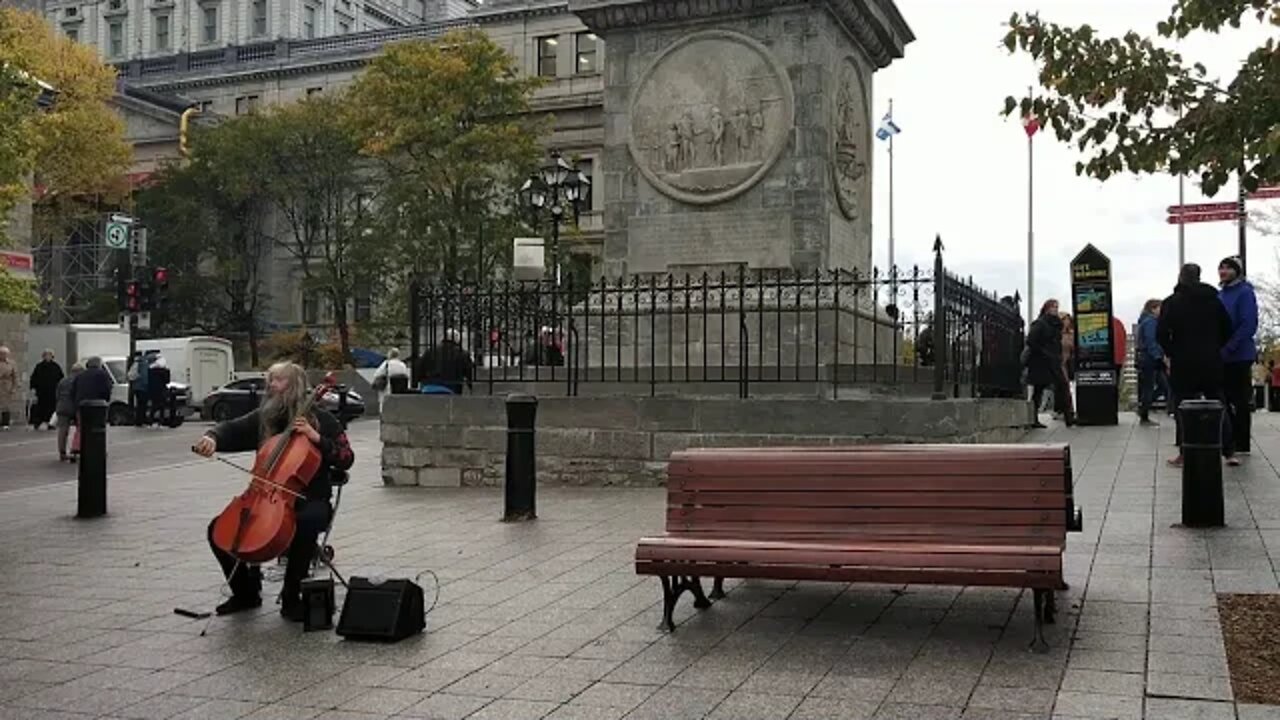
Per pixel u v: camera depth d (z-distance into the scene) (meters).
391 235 47.75
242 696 5.70
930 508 6.34
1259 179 6.04
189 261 63.34
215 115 70.88
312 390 7.80
